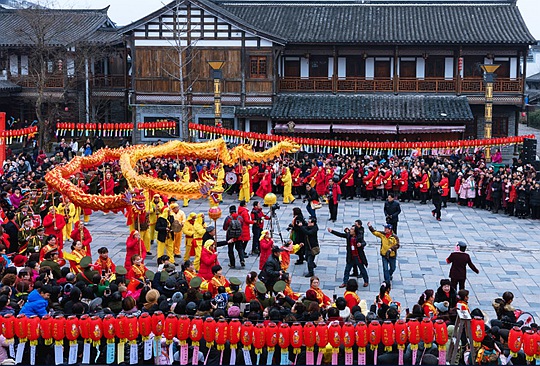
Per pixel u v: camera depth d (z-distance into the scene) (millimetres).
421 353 15648
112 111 59812
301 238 24812
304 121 52844
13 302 16531
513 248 28406
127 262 22219
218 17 52406
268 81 53000
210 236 23062
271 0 58812
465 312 15125
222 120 53844
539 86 90875
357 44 53594
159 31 52875
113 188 32969
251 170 38344
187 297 17406
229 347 15812
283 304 17656
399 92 54719
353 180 39188
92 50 56219
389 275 23047
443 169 37406
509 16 55281
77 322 15539
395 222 28344
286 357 15383
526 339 14656
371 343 15258
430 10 56469
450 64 55250
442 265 25812
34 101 57281
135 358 15719
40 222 25516
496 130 55500
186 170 37156
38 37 53625
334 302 18516
